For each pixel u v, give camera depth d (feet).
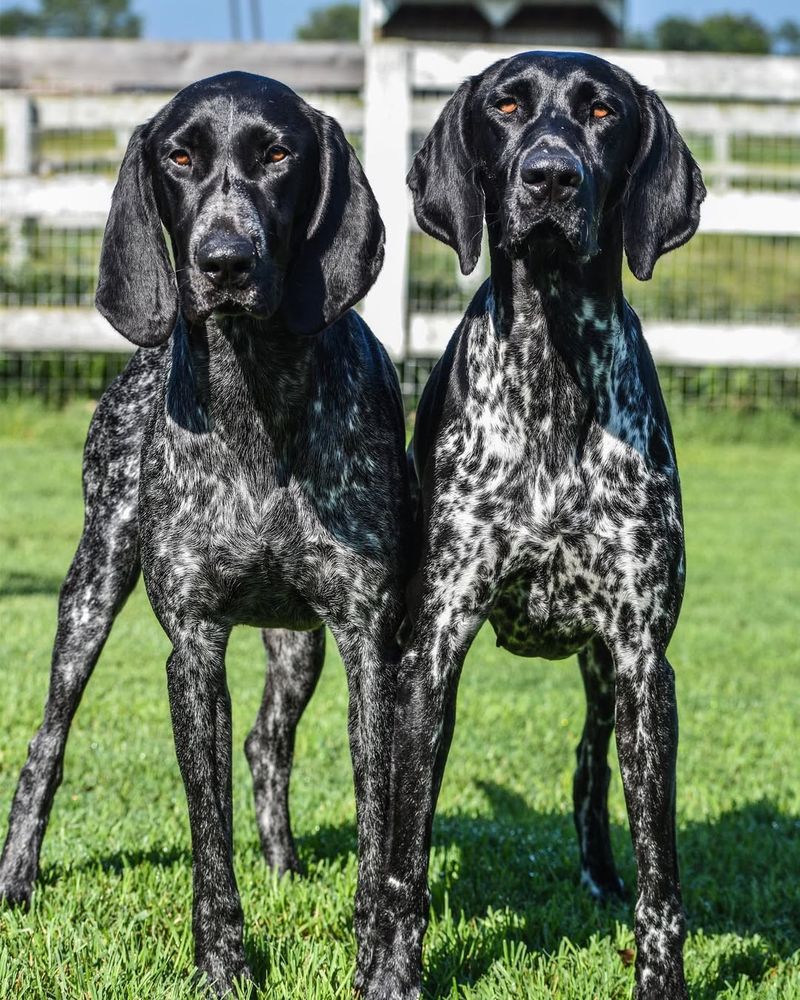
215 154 13.84
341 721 23.39
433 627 14.43
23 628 27.22
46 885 16.25
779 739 23.03
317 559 14.51
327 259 14.32
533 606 14.65
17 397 46.80
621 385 14.28
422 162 15.43
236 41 51.57
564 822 19.36
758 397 49.88
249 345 14.03
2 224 49.11
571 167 13.24
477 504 14.34
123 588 16.69
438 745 14.14
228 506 14.34
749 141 54.44
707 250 51.62
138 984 13.17
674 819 13.79
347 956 14.56
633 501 14.14
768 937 15.57
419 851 13.78
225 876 13.94
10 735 21.67
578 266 14.05
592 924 15.81
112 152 51.98
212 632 14.66
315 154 14.33
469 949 14.82
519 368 14.24
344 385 14.79
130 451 16.49
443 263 48.26
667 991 13.33
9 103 49.39
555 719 24.14
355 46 51.11
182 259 13.93
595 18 81.41
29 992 13.21
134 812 18.92
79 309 45.62
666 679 14.06
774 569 34.88
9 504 37.32
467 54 45.39
